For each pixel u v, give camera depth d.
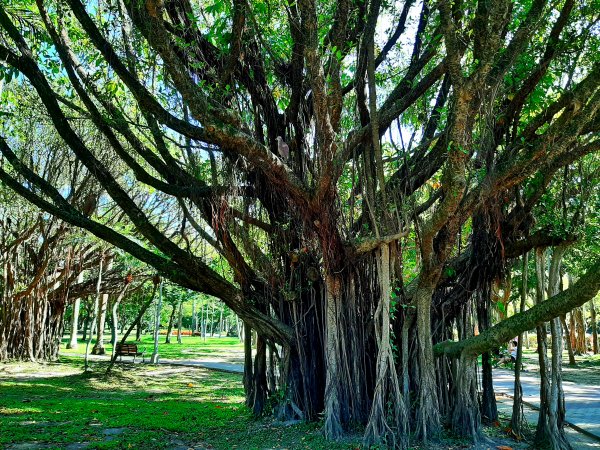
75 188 18.31
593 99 6.03
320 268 8.30
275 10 8.09
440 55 8.70
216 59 7.96
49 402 11.14
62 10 8.67
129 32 8.72
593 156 7.90
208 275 8.45
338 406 7.41
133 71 8.15
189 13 7.13
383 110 8.25
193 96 6.13
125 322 48.31
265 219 8.74
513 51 6.35
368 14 7.82
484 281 8.20
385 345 7.24
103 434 7.78
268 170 6.96
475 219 8.06
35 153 17.66
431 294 7.50
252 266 9.01
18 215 20.12
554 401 6.98
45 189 8.47
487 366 8.84
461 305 8.42
